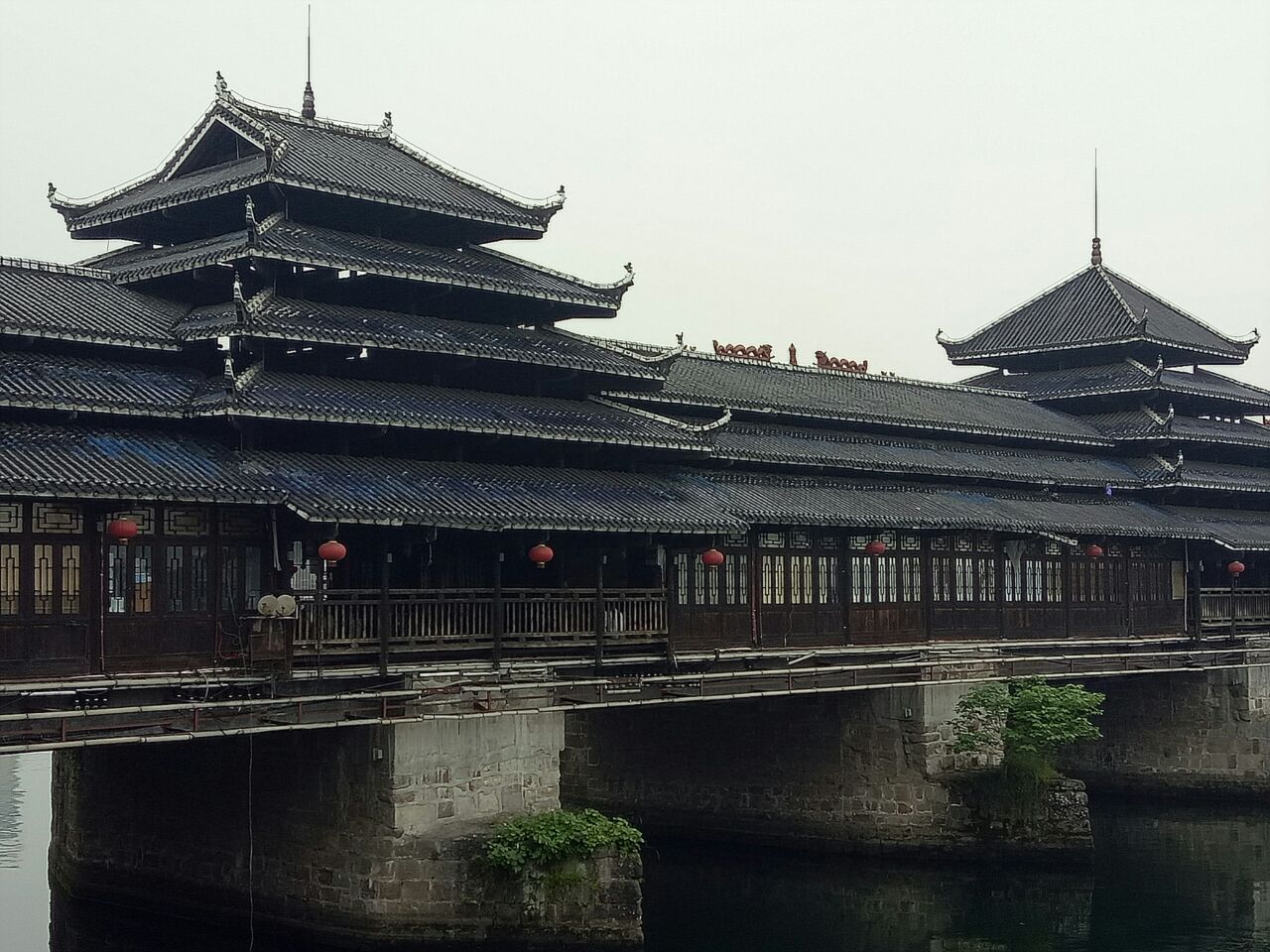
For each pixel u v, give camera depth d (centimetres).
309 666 3541
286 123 4547
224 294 4191
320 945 3628
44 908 4325
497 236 4675
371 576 3897
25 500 3216
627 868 3609
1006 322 7744
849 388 6234
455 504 3794
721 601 4675
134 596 3372
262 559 3622
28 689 3117
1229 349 7606
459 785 3688
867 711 4988
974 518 5375
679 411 5222
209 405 3581
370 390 4016
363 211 4312
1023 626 5700
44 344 3700
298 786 3719
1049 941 4138
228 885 3866
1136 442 6838
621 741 5506
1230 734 6150
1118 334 7188
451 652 3850
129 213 4306
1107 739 6456
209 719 3341
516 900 3538
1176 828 5778
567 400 4619
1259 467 7619
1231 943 4122
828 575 5025
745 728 5234
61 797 4462
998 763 5006
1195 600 6438
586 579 4409
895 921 4331
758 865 5006
